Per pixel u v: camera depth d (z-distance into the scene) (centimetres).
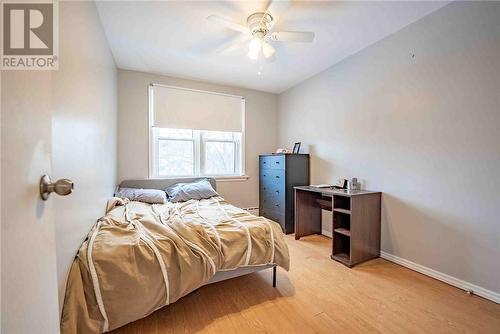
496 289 169
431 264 208
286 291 186
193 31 227
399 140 232
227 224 186
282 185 343
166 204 274
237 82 374
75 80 130
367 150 266
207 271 149
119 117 317
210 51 268
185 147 367
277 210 354
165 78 343
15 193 52
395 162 236
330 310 162
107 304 118
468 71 182
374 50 254
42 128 67
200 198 308
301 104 372
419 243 217
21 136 55
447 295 179
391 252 241
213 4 188
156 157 347
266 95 423
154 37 237
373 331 142
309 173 356
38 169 63
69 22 121
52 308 71
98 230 161
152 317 153
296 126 384
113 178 280
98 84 192
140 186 322
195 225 171
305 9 197
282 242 190
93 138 171
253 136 413
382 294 182
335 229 252
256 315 157
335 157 310
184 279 140
